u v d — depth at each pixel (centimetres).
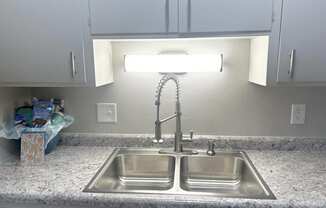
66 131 152
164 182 136
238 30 105
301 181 104
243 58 138
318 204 88
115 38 110
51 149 139
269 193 94
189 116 146
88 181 104
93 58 112
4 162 125
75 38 111
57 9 109
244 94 141
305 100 139
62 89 148
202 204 90
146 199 91
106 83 133
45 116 135
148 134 149
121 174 139
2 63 115
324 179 105
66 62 113
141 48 141
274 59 107
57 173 112
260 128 144
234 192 126
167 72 136
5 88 130
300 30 104
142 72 143
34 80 116
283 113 142
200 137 145
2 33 113
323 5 102
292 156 133
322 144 140
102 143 149
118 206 93
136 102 147
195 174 137
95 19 109
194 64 130
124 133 150
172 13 106
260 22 104
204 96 143
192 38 110
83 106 149
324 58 106
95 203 93
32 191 96
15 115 135
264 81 112
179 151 138
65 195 94
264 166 119
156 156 137
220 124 145
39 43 112
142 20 107
